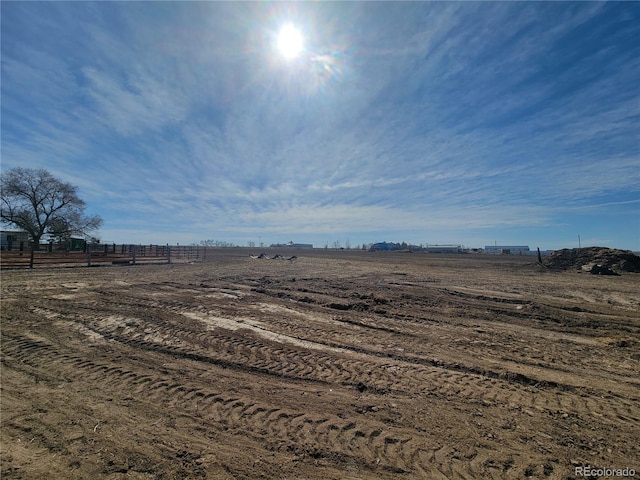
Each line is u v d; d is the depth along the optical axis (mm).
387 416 4254
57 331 7645
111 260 29875
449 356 6539
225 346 6922
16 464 3311
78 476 3156
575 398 4801
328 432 3893
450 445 3646
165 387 5020
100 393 4812
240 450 3559
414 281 18625
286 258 47562
